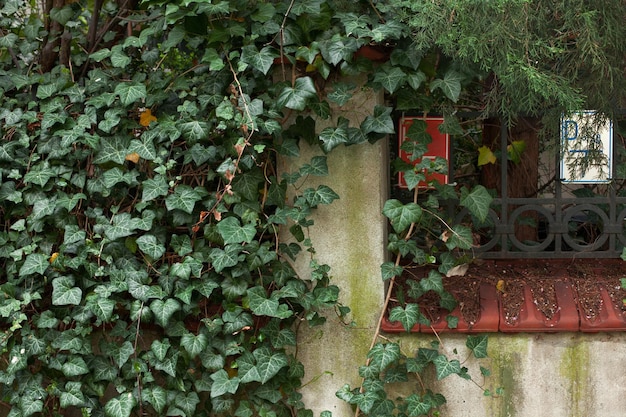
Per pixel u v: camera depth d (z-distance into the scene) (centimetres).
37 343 365
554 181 418
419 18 335
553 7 329
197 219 364
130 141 365
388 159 408
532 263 409
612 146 381
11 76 387
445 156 392
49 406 386
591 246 388
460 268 394
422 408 361
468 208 365
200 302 375
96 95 378
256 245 357
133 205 371
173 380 371
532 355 368
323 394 383
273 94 360
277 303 356
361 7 363
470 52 338
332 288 368
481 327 366
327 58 349
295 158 374
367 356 367
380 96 373
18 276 374
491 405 372
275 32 350
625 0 330
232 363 365
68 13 402
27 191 370
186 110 357
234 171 347
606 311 362
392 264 366
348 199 375
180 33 354
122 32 419
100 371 368
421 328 370
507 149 407
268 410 374
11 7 410
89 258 365
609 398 365
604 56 333
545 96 328
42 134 370
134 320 357
